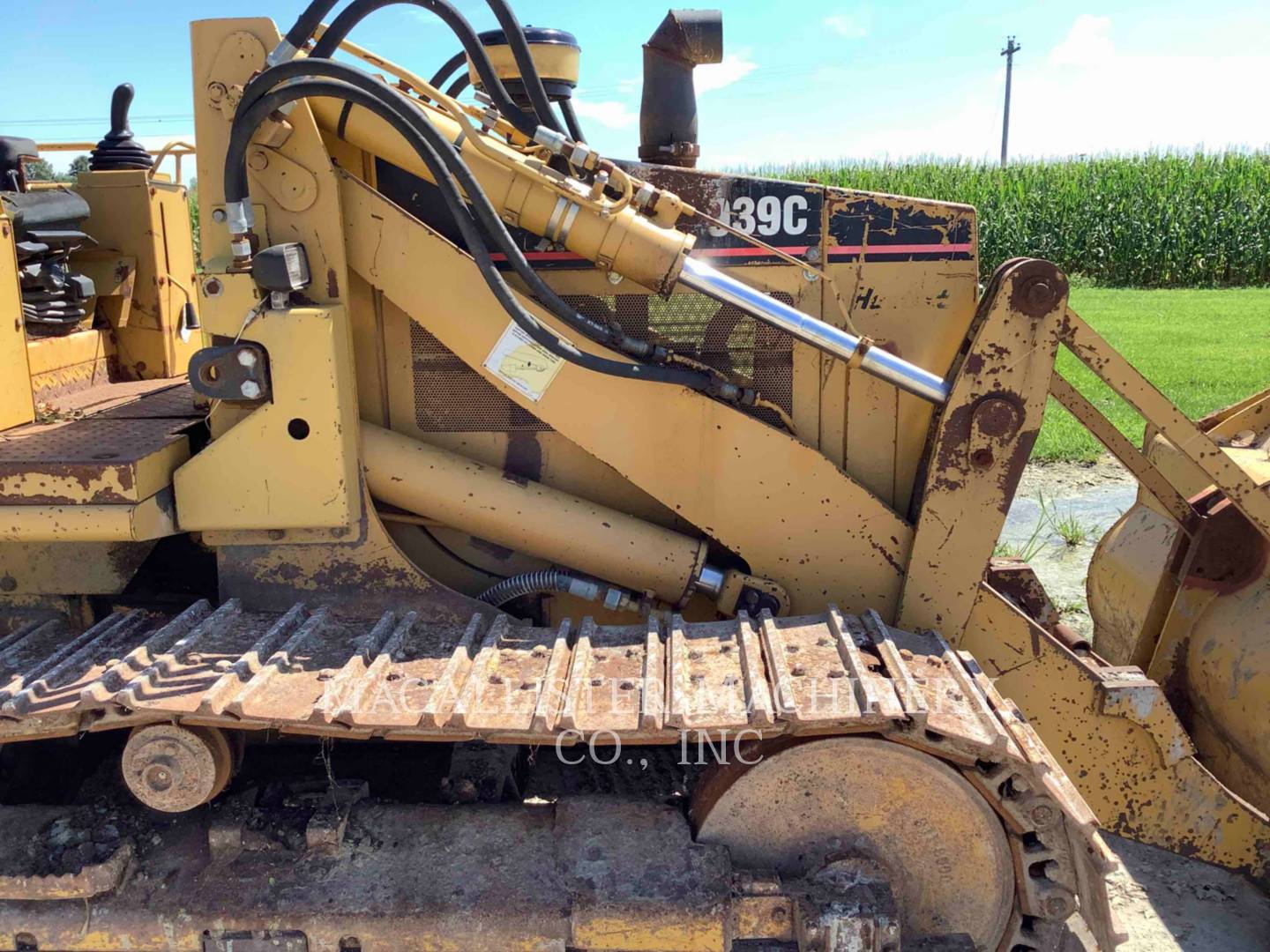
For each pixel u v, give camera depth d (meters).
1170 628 3.07
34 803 2.53
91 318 3.51
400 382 2.68
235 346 2.30
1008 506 2.46
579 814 2.29
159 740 2.04
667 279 2.38
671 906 2.07
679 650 2.23
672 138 2.82
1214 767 2.95
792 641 2.26
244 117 2.22
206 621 2.35
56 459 2.22
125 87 3.82
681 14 2.76
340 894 2.13
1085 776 2.56
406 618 2.43
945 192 20.58
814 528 2.55
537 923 2.08
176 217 3.87
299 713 1.99
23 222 3.04
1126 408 8.09
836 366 2.64
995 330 2.37
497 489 2.60
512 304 2.32
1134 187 19.20
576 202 2.36
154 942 2.12
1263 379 8.96
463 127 2.36
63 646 2.30
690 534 2.72
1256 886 2.67
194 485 2.37
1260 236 18.25
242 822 2.26
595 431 2.52
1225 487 2.49
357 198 2.43
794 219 2.58
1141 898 2.82
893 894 2.20
